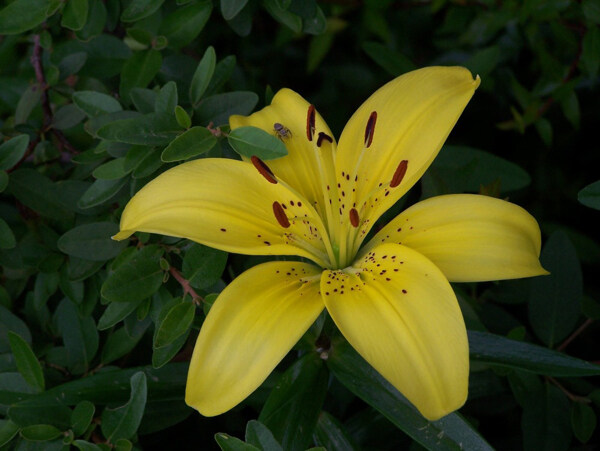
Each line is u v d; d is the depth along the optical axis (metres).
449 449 0.42
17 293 0.51
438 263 0.42
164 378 0.45
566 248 0.50
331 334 0.45
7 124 0.55
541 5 0.57
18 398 0.45
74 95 0.49
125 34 0.55
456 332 0.39
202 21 0.51
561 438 0.48
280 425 0.43
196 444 0.51
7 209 0.50
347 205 0.45
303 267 0.43
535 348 0.44
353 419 0.49
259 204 0.44
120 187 0.47
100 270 0.48
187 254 0.45
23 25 0.49
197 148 0.45
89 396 0.44
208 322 0.40
